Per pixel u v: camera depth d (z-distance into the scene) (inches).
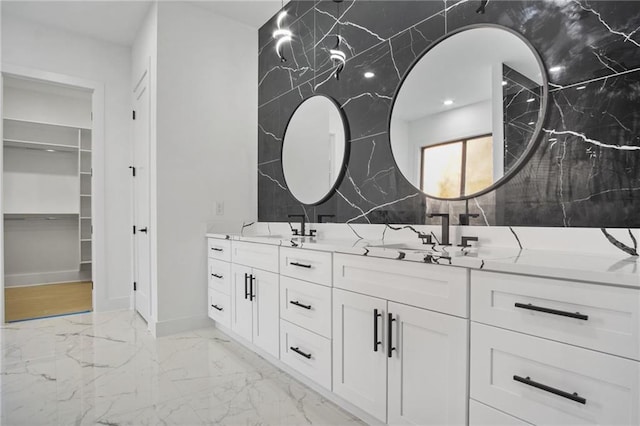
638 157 47.1
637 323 32.1
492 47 63.1
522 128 58.6
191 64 114.8
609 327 33.9
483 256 47.9
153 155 110.4
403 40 78.8
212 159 118.7
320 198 99.7
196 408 66.5
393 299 54.9
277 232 117.6
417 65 75.2
